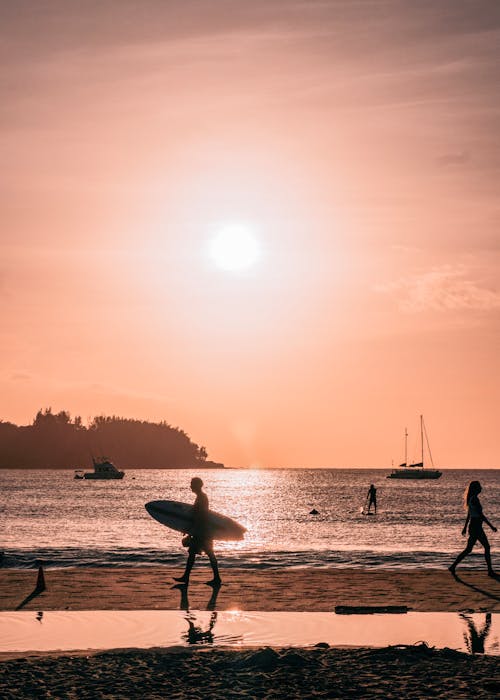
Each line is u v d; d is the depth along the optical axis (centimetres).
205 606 1900
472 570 2586
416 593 2072
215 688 1184
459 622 1716
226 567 3097
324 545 4812
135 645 1498
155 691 1165
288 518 8806
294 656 1343
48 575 2400
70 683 1203
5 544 4631
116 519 7875
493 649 1462
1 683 1200
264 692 1162
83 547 4206
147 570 2525
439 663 1334
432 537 5647
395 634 1597
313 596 2030
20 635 1587
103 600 1977
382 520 8331
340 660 1359
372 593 2077
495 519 8350
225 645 1497
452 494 17388
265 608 1870
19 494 16650
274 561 3284
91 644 1508
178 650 1445
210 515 2272
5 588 2153
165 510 2484
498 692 1151
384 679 1230
